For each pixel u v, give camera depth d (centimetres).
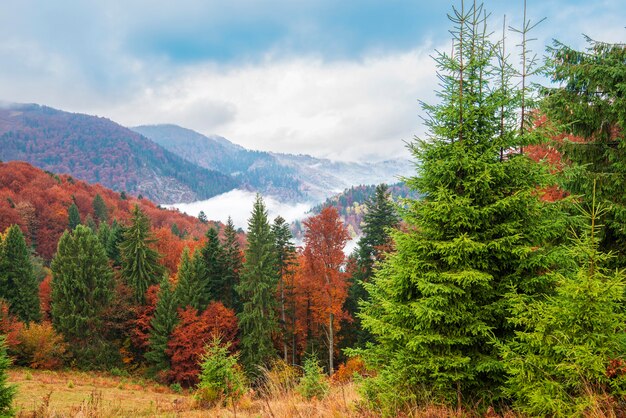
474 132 662
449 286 600
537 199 638
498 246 591
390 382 611
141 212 3959
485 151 645
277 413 663
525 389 485
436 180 669
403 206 706
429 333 611
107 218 10144
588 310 455
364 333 3177
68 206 9456
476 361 589
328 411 621
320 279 2911
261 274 3164
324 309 2956
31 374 2670
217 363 1154
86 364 3228
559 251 587
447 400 579
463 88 676
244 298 3409
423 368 590
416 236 673
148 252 3884
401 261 678
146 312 3622
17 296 3522
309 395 894
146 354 3259
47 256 8062
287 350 3519
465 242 590
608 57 898
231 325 3231
